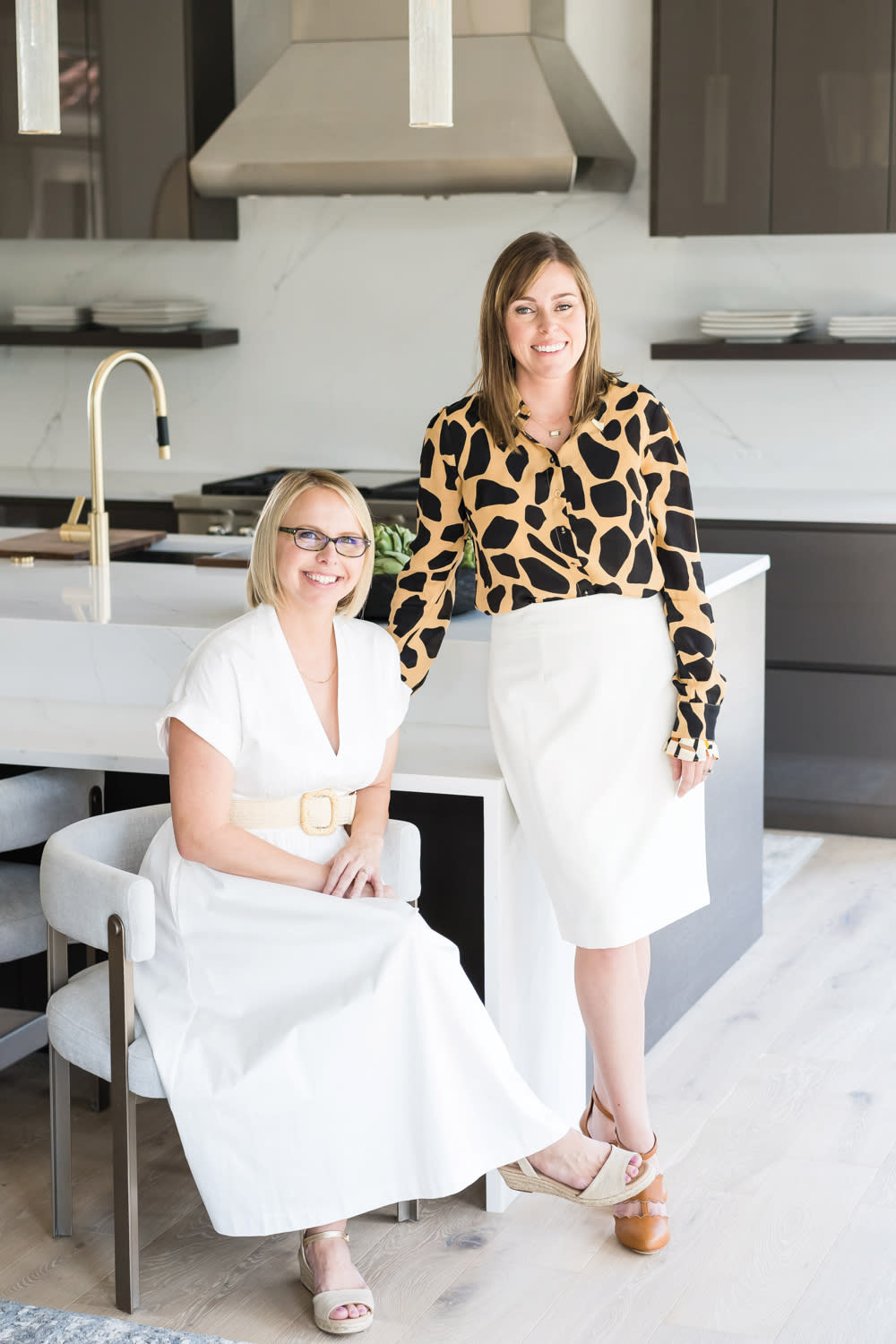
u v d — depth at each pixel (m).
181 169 5.10
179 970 2.29
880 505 4.61
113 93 5.11
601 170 4.91
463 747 2.71
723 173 4.65
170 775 2.31
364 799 2.43
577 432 2.36
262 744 2.29
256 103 4.98
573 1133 2.44
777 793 4.72
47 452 5.88
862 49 4.47
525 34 4.78
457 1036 2.25
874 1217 2.57
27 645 3.03
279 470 5.55
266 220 5.50
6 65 5.17
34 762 2.69
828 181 4.57
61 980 2.48
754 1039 3.25
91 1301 2.35
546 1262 2.45
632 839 2.43
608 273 5.19
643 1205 2.47
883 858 4.45
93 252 5.71
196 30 5.07
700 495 4.95
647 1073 3.10
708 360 5.11
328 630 2.37
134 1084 2.25
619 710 2.41
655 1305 2.33
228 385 5.65
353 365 5.50
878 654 4.54
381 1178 2.25
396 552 3.00
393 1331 2.27
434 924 2.78
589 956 2.49
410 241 5.36
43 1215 2.60
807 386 5.04
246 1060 2.22
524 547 2.41
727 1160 2.76
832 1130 2.87
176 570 3.56
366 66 4.89
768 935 3.84
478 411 2.43
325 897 2.27
